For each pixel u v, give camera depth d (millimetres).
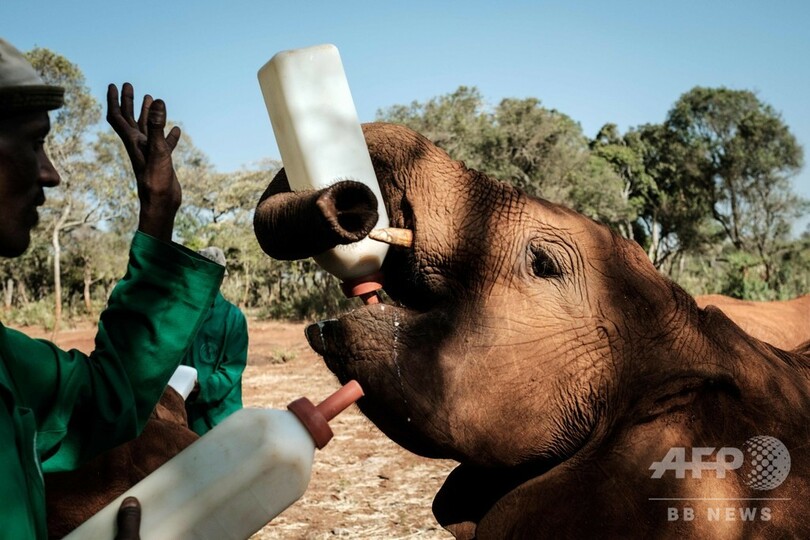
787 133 73625
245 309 57406
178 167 70250
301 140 2516
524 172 54594
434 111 51812
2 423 1586
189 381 4078
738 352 2727
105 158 62000
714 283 32906
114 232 64188
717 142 76188
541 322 2625
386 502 7449
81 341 35094
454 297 2674
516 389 2574
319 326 2578
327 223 2254
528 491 2617
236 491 1726
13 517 1522
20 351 1920
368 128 2930
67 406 1967
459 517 2895
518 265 2674
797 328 6371
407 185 2791
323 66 2547
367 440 10086
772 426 2627
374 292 2621
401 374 2498
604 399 2633
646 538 2529
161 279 2121
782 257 71000
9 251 1741
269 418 1782
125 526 1641
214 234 61906
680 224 79750
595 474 2588
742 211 75625
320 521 6949
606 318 2668
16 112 1708
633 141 83000
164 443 3400
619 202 61719
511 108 53156
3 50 1703
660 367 2654
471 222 2707
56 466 2014
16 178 1719
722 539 2510
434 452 2598
